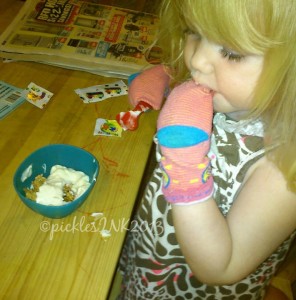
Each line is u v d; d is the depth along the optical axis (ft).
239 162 1.61
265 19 1.08
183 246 1.44
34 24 2.80
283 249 1.98
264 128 1.51
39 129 2.10
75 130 2.13
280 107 1.30
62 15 2.91
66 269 1.51
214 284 1.52
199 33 1.30
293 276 3.30
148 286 2.26
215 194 1.70
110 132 2.14
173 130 1.37
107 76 2.56
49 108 2.24
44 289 1.44
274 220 1.41
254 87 1.25
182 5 1.34
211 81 1.37
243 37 1.11
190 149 1.34
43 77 2.47
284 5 1.05
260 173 1.47
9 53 2.57
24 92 2.32
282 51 1.13
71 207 1.64
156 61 2.61
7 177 1.84
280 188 1.39
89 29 2.82
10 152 1.96
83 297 1.43
